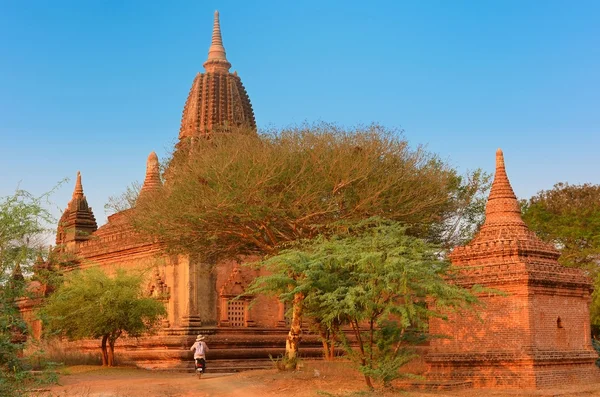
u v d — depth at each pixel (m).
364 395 23.84
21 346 19.44
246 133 38.69
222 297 43.12
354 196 33.94
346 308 23.69
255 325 43.91
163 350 40.78
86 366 38.75
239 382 28.55
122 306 37.53
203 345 32.59
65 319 36.88
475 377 27.09
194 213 33.53
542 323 27.25
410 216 35.28
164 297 42.75
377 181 34.31
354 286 24.38
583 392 25.81
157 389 27.86
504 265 27.67
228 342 41.78
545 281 27.34
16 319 20.05
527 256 28.34
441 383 26.45
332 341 30.12
